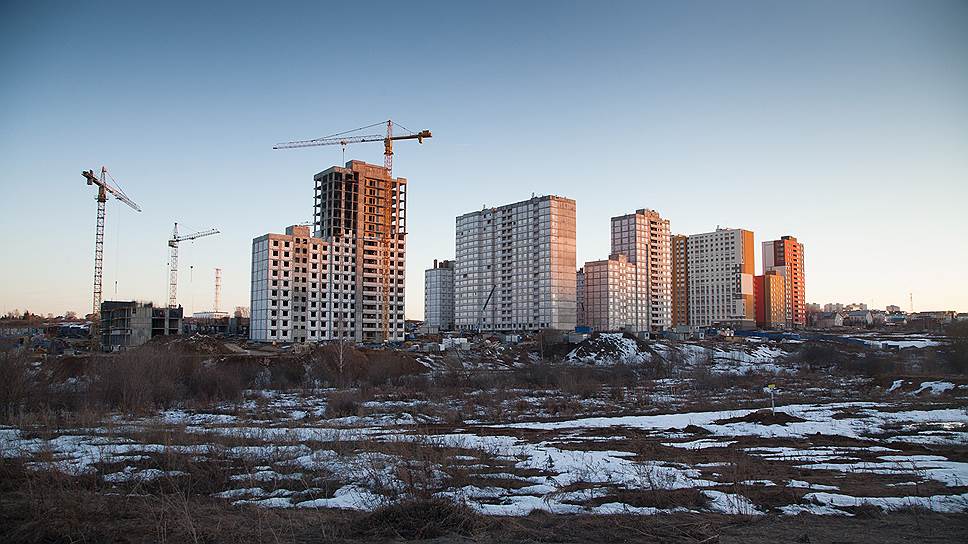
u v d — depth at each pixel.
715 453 29.84
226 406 56.41
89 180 174.12
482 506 18.30
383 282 171.88
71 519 15.34
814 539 14.87
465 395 65.44
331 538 14.69
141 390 54.34
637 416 48.12
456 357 117.62
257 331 153.75
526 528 15.67
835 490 21.34
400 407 54.69
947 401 57.12
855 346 155.25
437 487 21.30
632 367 104.94
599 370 97.75
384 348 123.88
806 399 61.41
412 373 97.56
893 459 28.17
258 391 70.69
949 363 93.06
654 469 24.30
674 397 66.94
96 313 171.38
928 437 35.00
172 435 32.72
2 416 44.19
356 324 165.50
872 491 21.19
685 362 126.75
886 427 38.84
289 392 72.69
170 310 156.00
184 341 106.62
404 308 176.25
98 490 20.11
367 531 15.12
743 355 142.25
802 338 185.12
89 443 31.02
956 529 15.89
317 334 157.88
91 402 51.88
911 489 21.48
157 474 23.22
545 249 199.38
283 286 153.25
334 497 20.23
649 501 19.11
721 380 80.31
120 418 44.88
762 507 18.58
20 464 23.28
